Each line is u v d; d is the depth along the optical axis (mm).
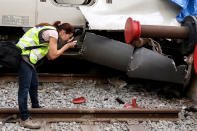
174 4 6086
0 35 6406
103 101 5570
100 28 5762
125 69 5949
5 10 5879
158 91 6504
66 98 5605
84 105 5305
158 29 4816
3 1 5855
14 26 5945
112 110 4641
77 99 5445
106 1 5965
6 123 4266
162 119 4797
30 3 5945
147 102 5758
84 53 6039
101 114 4637
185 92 6500
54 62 7539
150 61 5805
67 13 6094
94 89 6242
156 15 6047
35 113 4469
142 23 5934
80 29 6191
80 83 6523
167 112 4824
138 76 5949
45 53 4211
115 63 5977
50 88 6109
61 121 4480
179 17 6082
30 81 4188
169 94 6363
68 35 4367
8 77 6336
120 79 6809
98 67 7246
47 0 5992
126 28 4672
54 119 4492
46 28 4160
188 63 6117
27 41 4117
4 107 4914
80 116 4574
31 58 4094
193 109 5387
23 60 4090
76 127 4344
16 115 4418
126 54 5875
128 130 4391
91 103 5426
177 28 4844
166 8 6105
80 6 5898
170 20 6039
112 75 6828
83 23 6176
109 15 5906
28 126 4188
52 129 4223
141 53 5848
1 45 3975
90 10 5859
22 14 5938
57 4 6043
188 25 4863
